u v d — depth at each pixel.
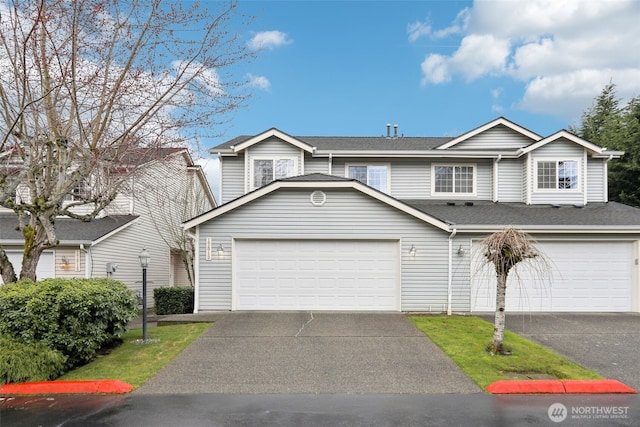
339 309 11.37
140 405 5.19
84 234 13.32
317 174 12.12
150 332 9.02
